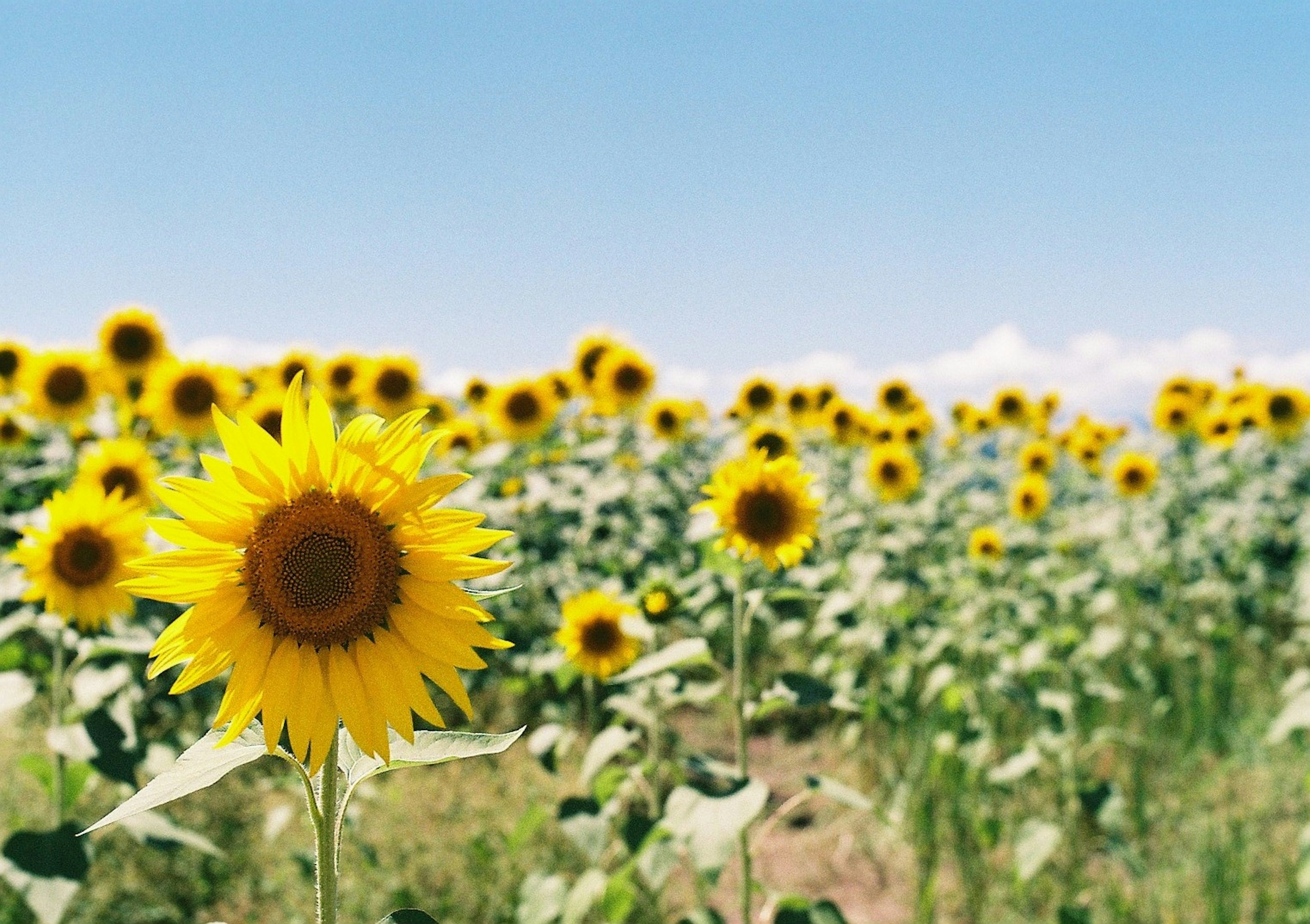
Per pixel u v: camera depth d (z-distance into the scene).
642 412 9.84
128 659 4.34
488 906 5.39
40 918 3.36
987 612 8.20
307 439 1.99
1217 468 11.70
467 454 9.43
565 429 10.03
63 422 8.66
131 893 5.28
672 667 3.92
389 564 1.99
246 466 1.94
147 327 8.91
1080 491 12.86
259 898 5.45
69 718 4.01
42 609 4.56
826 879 6.09
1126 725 7.82
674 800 3.22
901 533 9.17
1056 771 7.03
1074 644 7.35
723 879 6.06
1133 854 5.25
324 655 1.97
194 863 5.48
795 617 8.09
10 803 5.79
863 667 8.09
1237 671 8.77
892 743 7.25
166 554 1.91
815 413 11.08
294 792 6.17
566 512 8.09
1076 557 10.98
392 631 2.00
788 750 8.12
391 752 1.99
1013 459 13.65
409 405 9.62
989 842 5.59
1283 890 5.59
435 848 5.91
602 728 7.52
